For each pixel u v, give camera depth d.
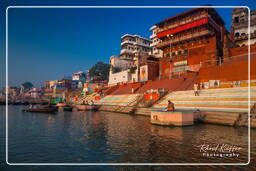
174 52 48.88
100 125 19.28
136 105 34.66
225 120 18.73
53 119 25.80
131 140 12.45
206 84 30.64
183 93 31.42
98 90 61.84
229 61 30.14
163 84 41.25
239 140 12.23
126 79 61.38
